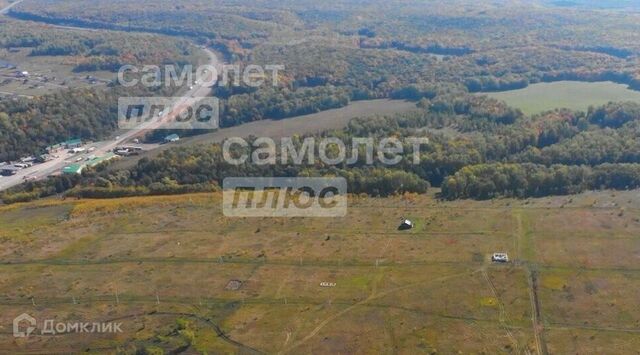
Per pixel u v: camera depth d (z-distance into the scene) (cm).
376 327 13412
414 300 14338
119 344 12950
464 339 12938
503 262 15775
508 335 13025
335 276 15438
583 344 12688
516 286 14750
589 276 15075
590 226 17525
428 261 16000
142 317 13950
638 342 12700
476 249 16512
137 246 17288
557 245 16550
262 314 13950
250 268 15938
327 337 13100
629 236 16862
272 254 16612
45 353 12750
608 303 14000
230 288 15050
